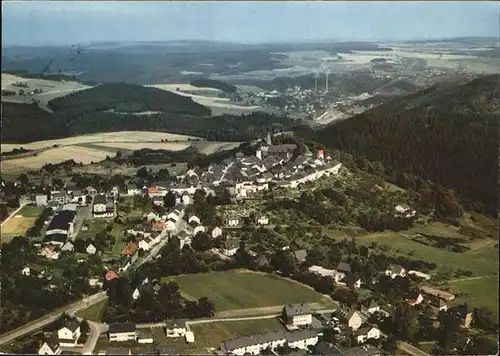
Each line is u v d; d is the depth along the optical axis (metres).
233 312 153.12
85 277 170.62
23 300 156.62
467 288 168.75
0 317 148.88
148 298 155.88
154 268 175.50
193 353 135.62
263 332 143.88
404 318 147.88
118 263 181.12
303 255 183.75
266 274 175.75
